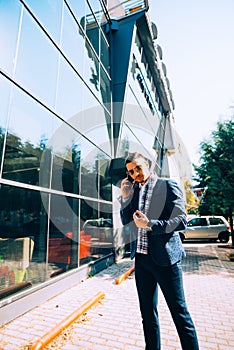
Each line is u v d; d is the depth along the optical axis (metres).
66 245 5.05
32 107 4.29
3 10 3.66
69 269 5.07
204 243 13.03
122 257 8.37
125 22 10.41
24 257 3.76
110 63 9.59
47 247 4.39
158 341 1.69
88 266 5.77
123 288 4.80
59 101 5.31
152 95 13.91
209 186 9.86
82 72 6.74
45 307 3.72
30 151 4.13
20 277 3.62
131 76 10.07
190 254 9.20
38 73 4.55
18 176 3.77
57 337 2.74
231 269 6.63
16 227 3.65
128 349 2.48
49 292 4.14
